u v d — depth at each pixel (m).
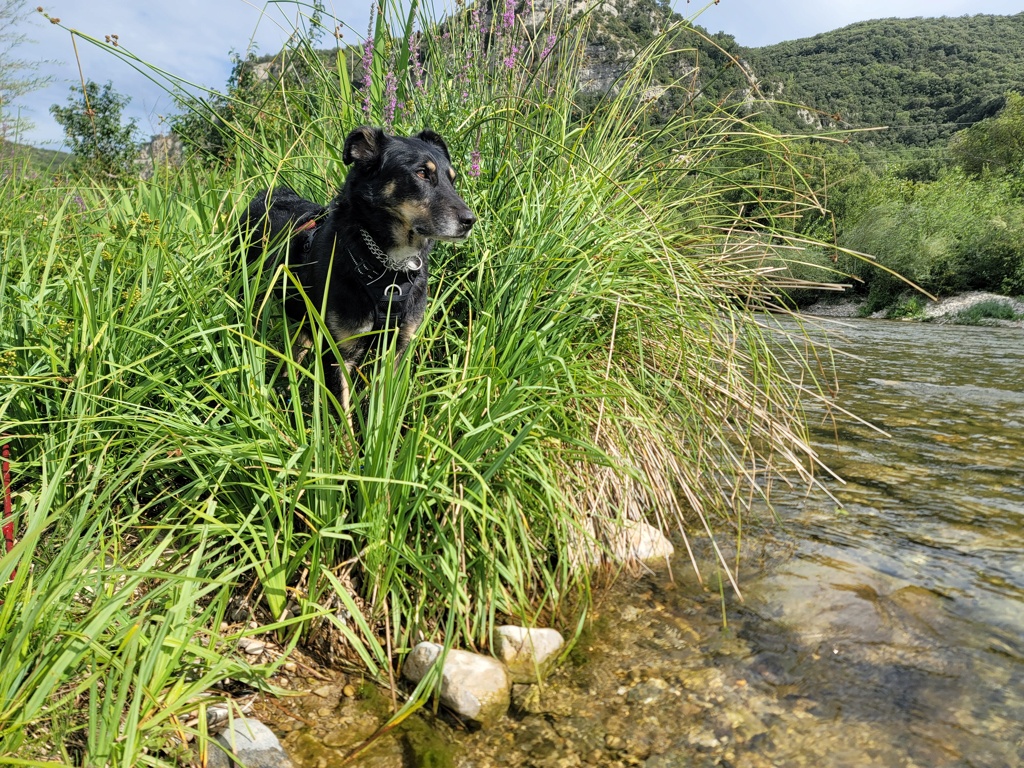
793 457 1.51
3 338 1.21
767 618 1.22
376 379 1.23
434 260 1.61
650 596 1.28
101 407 1.15
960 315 8.55
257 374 1.21
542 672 1.10
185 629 0.95
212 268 1.38
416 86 1.70
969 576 1.34
